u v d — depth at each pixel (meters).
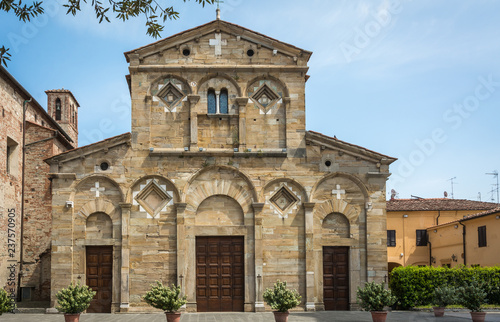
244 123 31.16
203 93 31.44
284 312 24.56
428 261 49.91
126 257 29.53
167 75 31.33
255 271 29.84
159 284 25.17
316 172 30.98
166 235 30.02
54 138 39.94
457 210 50.34
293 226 30.52
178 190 30.31
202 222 30.39
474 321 25.78
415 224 50.38
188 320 25.92
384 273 30.33
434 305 29.95
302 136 31.23
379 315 24.81
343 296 30.39
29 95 39.34
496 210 38.06
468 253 42.69
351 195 30.98
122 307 29.03
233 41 31.94
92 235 29.80
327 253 30.72
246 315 28.11
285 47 31.88
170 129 30.98
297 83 31.77
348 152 31.17
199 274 30.00
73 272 29.36
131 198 30.12
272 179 30.78
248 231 30.36
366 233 30.59
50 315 28.19
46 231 38.44
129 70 31.17
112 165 30.28
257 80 31.81
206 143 31.00
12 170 37.81
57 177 29.89
